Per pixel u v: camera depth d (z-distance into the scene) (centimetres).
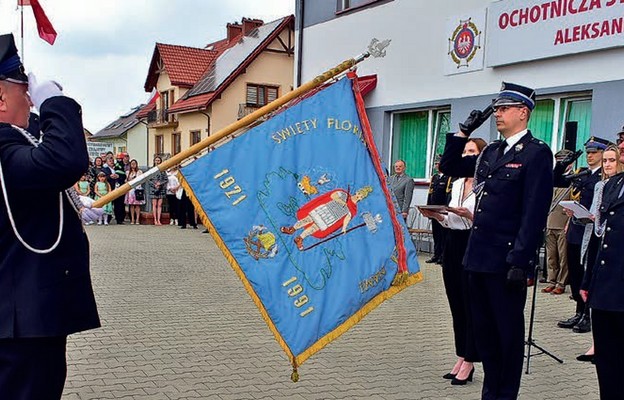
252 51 2992
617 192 388
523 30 975
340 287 339
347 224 347
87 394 420
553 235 811
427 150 1227
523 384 464
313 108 349
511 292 384
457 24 1105
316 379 464
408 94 1229
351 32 1368
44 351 226
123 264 1012
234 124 325
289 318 329
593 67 888
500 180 388
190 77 3356
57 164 210
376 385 454
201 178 321
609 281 374
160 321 634
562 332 620
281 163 337
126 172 1778
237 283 860
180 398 417
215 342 559
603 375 386
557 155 683
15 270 220
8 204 216
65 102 219
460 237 459
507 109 390
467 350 450
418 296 797
